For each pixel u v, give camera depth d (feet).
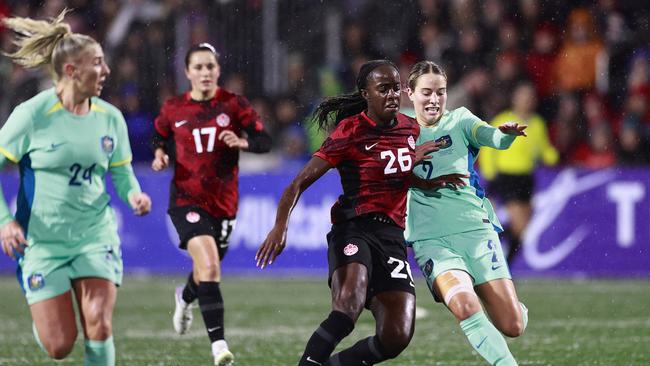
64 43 55.88
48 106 56.34
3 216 55.47
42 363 79.51
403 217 61.16
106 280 56.39
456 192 65.00
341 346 89.61
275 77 160.86
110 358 55.47
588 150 160.15
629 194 146.00
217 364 75.15
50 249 56.29
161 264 148.97
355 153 59.77
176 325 88.89
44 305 55.42
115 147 59.00
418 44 165.89
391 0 166.20
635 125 161.38
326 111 65.26
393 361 78.59
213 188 82.69
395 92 59.72
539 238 144.97
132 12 164.14
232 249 149.28
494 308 63.26
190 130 83.15
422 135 65.46
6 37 164.25
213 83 84.17
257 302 120.88
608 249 146.00
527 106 142.92
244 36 160.56
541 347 86.33
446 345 87.25
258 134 84.64
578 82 165.37
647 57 167.43
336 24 163.02
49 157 56.13
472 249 63.87
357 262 58.18
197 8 161.48
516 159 142.00
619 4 169.78
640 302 120.16
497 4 167.63
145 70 161.58
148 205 59.36
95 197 57.52
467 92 159.84
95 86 56.29
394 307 57.82
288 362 78.84
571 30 167.43
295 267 148.87
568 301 121.39
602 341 89.76
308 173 59.26
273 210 148.66
